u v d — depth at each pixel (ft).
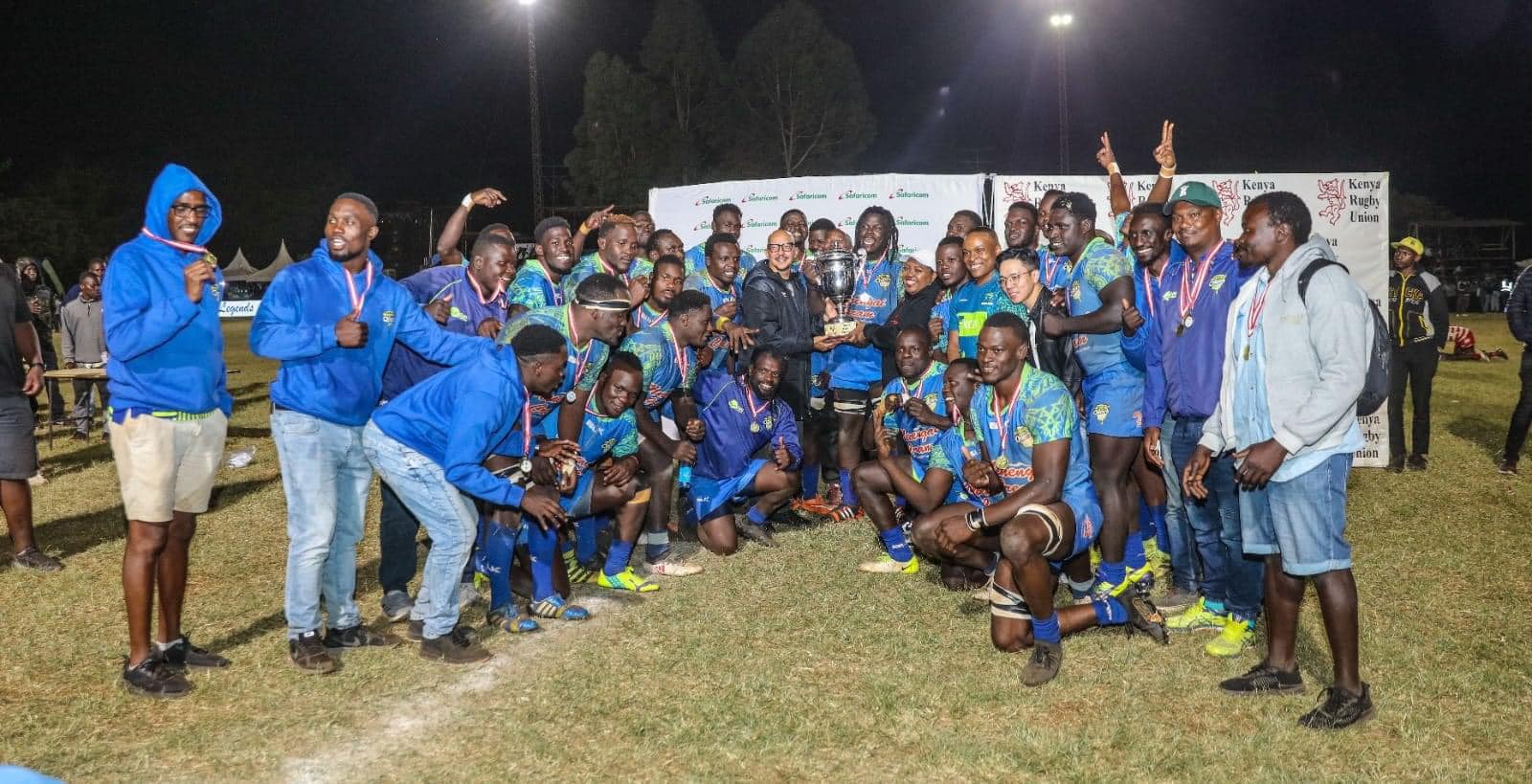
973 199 35.04
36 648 17.34
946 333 25.09
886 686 15.61
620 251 22.21
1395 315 31.42
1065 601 19.58
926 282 25.90
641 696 15.35
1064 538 16.14
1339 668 14.15
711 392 23.36
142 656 15.55
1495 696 14.96
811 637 17.85
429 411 16.01
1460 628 17.81
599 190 150.61
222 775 13.03
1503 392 49.88
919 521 19.39
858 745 13.73
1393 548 22.77
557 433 19.26
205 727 14.39
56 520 26.66
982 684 15.69
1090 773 12.83
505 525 18.42
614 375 19.21
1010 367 16.56
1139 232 18.25
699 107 152.35
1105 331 18.12
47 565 22.04
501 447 17.46
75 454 37.06
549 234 21.17
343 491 16.90
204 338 15.76
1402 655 16.55
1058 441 16.24
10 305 21.68
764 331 25.99
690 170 150.51
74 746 13.76
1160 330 17.88
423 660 16.89
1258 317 14.62
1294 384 14.08
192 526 16.28
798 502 27.30
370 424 16.30
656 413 22.34
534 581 18.95
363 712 14.90
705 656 16.96
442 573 16.61
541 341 15.98
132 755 13.52
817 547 23.95
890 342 25.23
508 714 14.76
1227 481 16.76
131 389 15.15
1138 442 18.69
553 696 15.39
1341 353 13.62
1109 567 18.28
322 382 16.06
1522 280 30.07
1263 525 15.10
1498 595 19.49
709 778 12.84
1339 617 13.99
